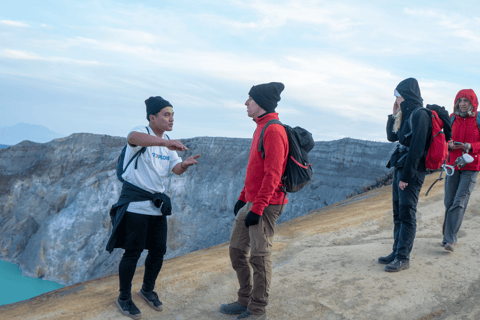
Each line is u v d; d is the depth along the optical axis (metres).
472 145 4.24
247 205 3.00
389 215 7.00
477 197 7.30
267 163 2.67
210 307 3.48
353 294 3.60
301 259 4.77
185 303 3.57
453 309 3.22
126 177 3.03
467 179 4.36
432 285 3.65
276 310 3.37
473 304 3.26
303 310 3.35
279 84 2.91
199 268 4.43
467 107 4.31
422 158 3.74
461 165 4.20
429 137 3.71
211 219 40.69
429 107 3.91
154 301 3.39
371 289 3.67
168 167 3.24
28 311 3.32
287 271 4.36
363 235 6.00
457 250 4.54
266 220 2.85
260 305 2.90
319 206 34.25
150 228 3.22
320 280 4.00
